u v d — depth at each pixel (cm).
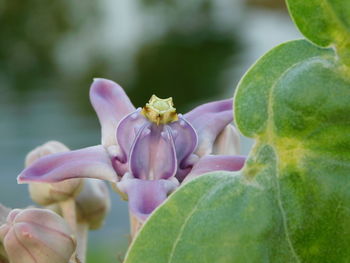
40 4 142
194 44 131
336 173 15
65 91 114
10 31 137
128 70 126
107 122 19
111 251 49
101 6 144
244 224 14
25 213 19
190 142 18
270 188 15
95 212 22
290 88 15
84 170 18
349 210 15
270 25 130
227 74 121
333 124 14
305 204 15
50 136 92
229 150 19
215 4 143
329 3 14
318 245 15
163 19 142
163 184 17
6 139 90
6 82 121
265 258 14
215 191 14
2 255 19
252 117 14
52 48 136
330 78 15
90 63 129
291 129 14
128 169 18
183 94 118
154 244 14
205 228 14
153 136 18
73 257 20
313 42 15
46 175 17
